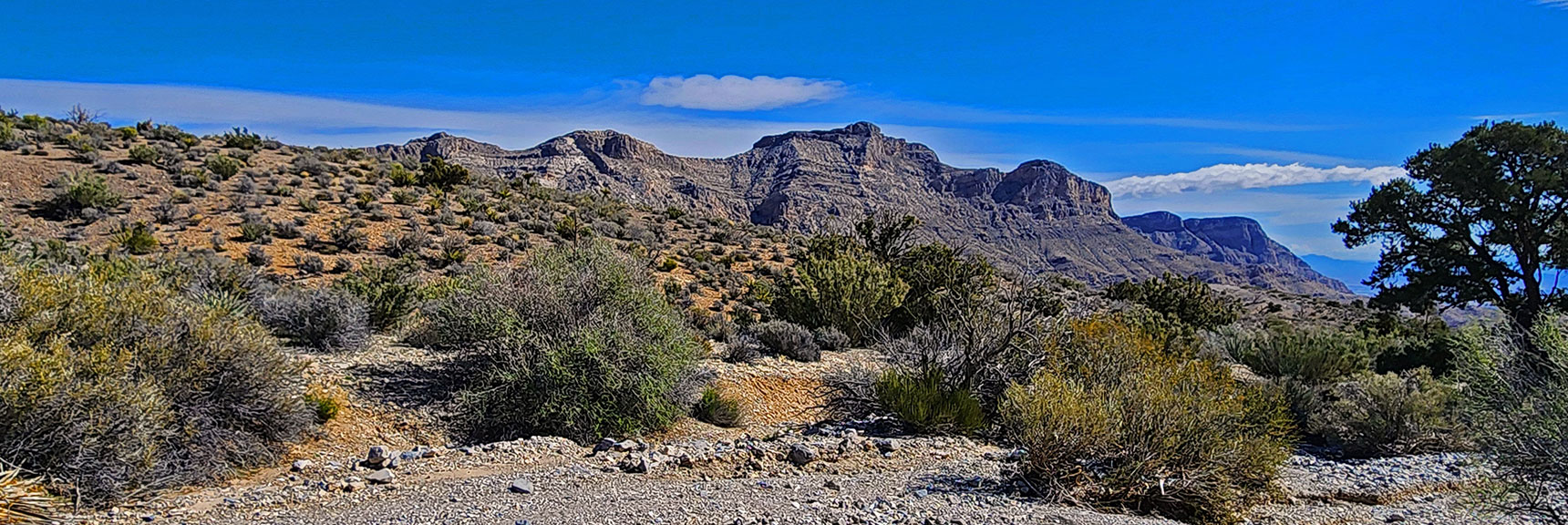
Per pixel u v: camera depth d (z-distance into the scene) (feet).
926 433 34.06
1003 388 36.04
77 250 82.23
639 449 29.63
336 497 21.76
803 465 27.63
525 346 33.96
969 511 21.12
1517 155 81.00
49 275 26.81
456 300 37.52
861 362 50.72
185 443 23.77
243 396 26.58
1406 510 25.58
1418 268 88.58
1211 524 23.09
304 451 28.19
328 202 121.19
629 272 38.65
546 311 35.37
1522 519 23.17
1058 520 21.04
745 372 44.75
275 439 27.68
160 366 24.75
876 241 80.59
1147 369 28.63
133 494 21.09
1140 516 22.88
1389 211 86.99
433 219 117.39
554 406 32.12
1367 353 62.13
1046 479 24.08
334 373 35.35
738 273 114.73
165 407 22.98
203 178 118.52
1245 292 223.30
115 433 20.99
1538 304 76.43
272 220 106.73
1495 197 79.10
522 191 156.46
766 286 92.12
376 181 139.44
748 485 23.77
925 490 23.62
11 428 19.86
